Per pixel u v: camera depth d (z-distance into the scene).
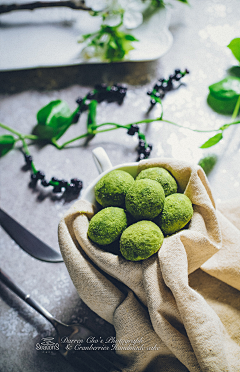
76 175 0.46
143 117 0.48
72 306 0.40
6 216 0.43
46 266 0.42
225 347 0.33
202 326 0.31
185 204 0.33
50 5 0.49
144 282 0.32
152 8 0.49
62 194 0.45
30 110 0.49
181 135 0.46
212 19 0.52
